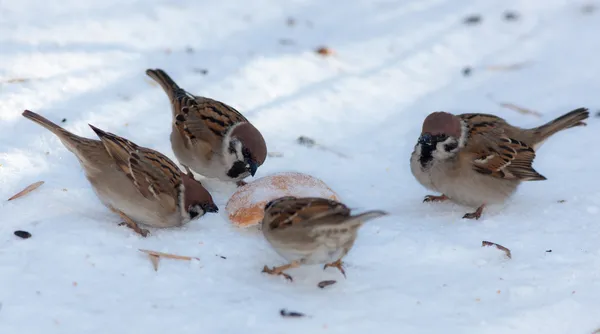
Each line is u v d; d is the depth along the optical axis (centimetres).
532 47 1650
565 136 1350
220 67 1462
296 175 1043
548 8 1797
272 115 1347
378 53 1589
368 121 1371
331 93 1433
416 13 1758
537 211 1107
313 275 909
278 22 1672
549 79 1540
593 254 977
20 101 1251
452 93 1481
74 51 1427
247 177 1162
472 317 831
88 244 918
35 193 1021
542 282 909
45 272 852
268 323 792
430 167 1092
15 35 1454
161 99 1343
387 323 809
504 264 954
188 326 777
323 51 1555
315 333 782
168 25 1591
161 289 845
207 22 1630
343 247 858
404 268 938
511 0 1811
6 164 1080
